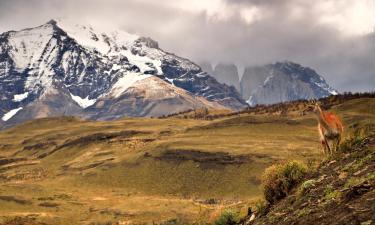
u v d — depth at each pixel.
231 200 176.00
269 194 20.14
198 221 29.62
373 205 12.63
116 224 146.00
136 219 152.38
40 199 183.88
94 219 155.25
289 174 19.81
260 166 192.50
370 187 13.95
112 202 179.62
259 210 20.48
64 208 170.00
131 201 178.00
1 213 159.12
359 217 12.37
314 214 14.55
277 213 17.52
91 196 196.25
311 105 19.50
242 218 21.89
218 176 197.38
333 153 19.02
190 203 171.00
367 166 15.73
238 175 193.25
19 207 171.12
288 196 18.83
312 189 16.98
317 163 19.97
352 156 17.62
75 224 147.75
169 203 170.38
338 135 19.17
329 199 14.88
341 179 16.03
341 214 13.24
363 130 19.36
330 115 19.52
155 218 149.75
